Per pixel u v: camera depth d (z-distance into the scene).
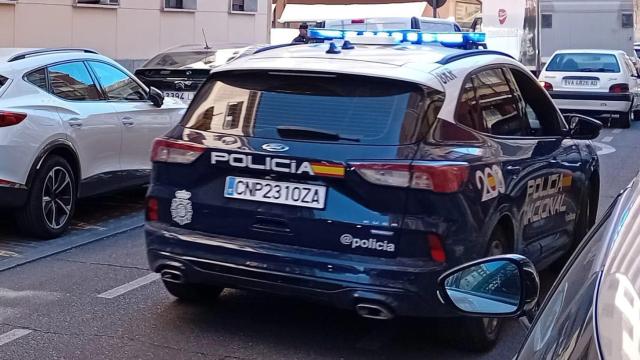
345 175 4.58
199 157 4.96
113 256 7.27
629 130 18.38
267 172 4.78
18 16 16.09
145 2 19.53
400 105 4.75
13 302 5.98
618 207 2.20
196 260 4.93
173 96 12.30
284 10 28.06
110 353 5.05
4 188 7.18
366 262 4.54
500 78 5.73
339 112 4.82
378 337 5.34
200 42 21.61
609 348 1.54
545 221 5.86
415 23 10.31
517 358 2.05
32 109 7.44
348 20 10.50
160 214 5.12
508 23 22.78
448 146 4.75
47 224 7.68
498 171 5.02
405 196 4.50
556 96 18.55
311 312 5.79
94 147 8.21
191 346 5.16
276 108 4.97
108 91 8.63
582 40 22.67
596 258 1.94
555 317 1.95
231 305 5.90
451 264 4.52
